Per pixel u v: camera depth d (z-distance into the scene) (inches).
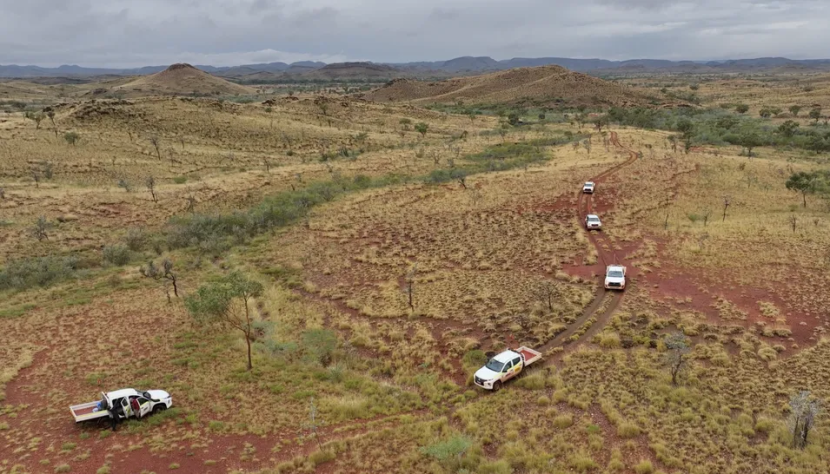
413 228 2217.0
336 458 823.7
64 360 1186.6
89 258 2012.8
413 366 1152.8
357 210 2578.7
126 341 1289.4
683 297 1373.0
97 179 3157.0
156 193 2832.2
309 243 2137.1
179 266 1927.9
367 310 1444.4
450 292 1520.7
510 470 757.3
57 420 931.3
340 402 989.8
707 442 799.1
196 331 1352.1
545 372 1056.8
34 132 3821.4
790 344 1106.7
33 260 1964.8
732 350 1099.9
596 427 855.7
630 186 2613.2
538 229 2055.9
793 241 1727.4
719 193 2517.2
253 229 2372.0
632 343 1145.4
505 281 1566.2
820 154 3836.1
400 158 3892.7
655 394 942.4
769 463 746.8
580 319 1290.6
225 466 803.4
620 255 1727.4
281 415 952.9
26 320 1437.0
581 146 3939.5
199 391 1039.6
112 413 901.2
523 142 4554.6
